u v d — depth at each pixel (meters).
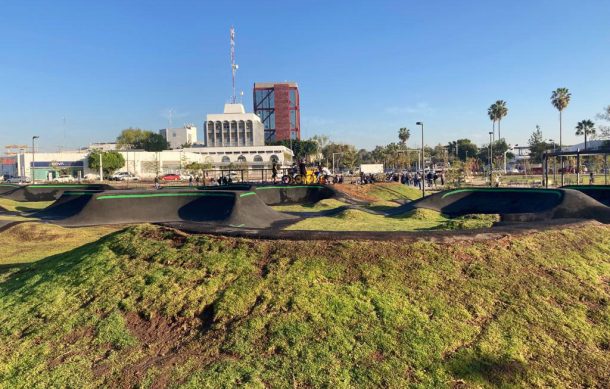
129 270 7.92
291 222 20.23
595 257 8.61
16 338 6.68
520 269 7.66
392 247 7.84
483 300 6.75
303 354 5.60
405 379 5.25
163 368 5.59
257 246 8.01
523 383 5.29
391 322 6.12
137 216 22.05
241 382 5.21
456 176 52.75
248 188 29.25
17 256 14.22
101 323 6.64
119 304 7.06
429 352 5.65
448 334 5.96
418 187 46.56
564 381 5.41
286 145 135.12
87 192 25.30
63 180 71.12
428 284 6.98
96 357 5.98
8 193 35.19
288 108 160.12
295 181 36.53
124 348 6.11
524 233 9.00
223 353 5.76
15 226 18.44
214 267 7.55
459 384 5.21
